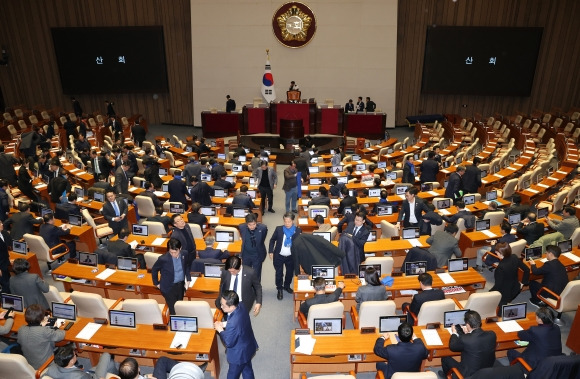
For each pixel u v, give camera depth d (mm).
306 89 24938
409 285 7758
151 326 6625
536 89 24672
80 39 24250
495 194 12062
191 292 8031
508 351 6453
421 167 14242
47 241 9391
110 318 6562
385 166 15672
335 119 21906
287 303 8859
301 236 7938
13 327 6668
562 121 22266
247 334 5582
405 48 24672
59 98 26000
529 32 23109
